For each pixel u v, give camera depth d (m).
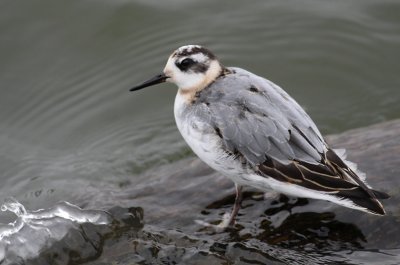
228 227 10.28
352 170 9.55
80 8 17.50
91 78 16.53
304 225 10.03
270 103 9.76
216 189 11.12
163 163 14.12
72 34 17.16
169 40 17.11
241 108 9.81
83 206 11.34
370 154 10.83
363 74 16.39
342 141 11.45
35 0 17.55
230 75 10.56
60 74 16.58
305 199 10.52
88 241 10.43
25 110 15.95
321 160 9.37
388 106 15.73
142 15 17.50
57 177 13.85
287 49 16.88
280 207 10.47
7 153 14.88
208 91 10.43
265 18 17.55
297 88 16.30
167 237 10.26
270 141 9.57
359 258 9.37
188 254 9.88
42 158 14.70
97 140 15.20
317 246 9.67
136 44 17.05
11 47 16.84
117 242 10.34
